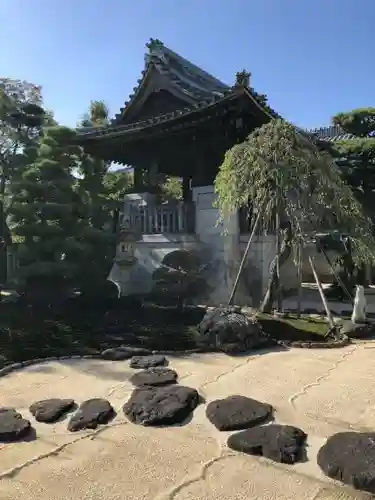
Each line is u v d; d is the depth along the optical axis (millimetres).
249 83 11133
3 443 4379
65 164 11086
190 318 10680
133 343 8484
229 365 7039
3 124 13328
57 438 4492
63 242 10367
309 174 9359
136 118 16203
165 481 3707
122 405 5324
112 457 4102
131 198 14664
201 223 13148
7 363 7203
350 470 3680
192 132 13430
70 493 3529
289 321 9867
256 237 12352
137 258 14055
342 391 5684
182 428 4727
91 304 11773
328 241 12750
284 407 5184
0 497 3471
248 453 4160
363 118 14977
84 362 7344
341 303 12297
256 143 9648
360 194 14758
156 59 15109
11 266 13305
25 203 10430
